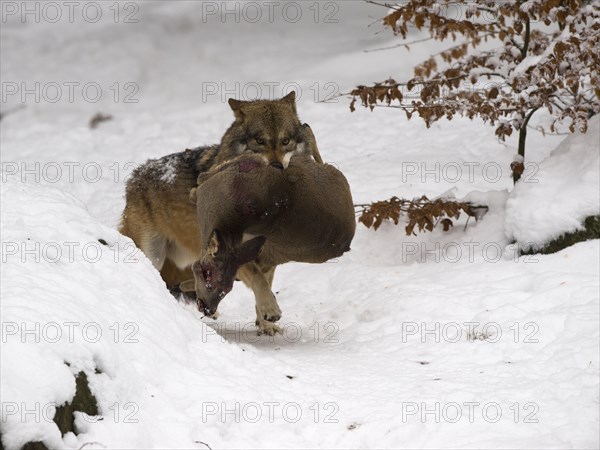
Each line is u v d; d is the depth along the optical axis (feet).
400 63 97.35
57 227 30.30
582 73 44.78
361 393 29.09
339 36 111.04
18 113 91.71
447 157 64.49
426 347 34.76
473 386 29.71
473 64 51.78
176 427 24.25
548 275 39.52
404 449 25.23
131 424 23.24
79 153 77.10
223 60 106.22
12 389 20.81
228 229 31.22
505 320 35.65
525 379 30.27
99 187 69.31
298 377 30.68
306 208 31.63
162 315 29.50
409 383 30.19
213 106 89.81
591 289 37.17
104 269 29.45
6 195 31.53
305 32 113.19
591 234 42.09
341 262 48.67
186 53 108.37
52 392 21.53
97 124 86.02
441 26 49.70
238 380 28.48
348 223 32.86
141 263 32.07
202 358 29.25
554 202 43.42
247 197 30.81
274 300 36.78
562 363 31.12
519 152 51.39
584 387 28.53
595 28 45.03
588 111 49.78
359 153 68.80
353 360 33.71
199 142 77.51
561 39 44.65
